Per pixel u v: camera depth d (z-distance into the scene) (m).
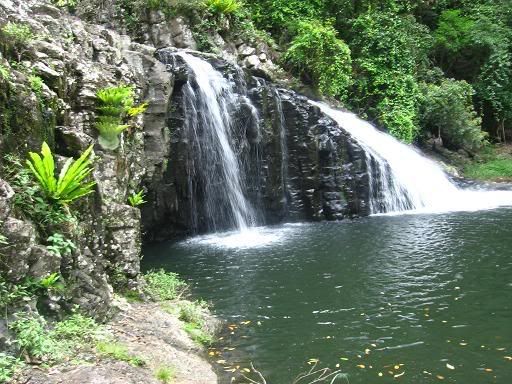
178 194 12.55
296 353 6.13
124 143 8.55
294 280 8.73
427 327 6.75
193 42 16.33
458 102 21.39
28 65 6.68
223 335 6.67
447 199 16.69
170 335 6.14
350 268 9.28
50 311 5.36
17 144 5.83
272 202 14.11
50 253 5.43
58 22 8.96
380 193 15.41
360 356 6.03
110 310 6.21
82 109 7.40
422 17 26.95
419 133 21.47
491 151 22.92
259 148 14.03
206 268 9.59
